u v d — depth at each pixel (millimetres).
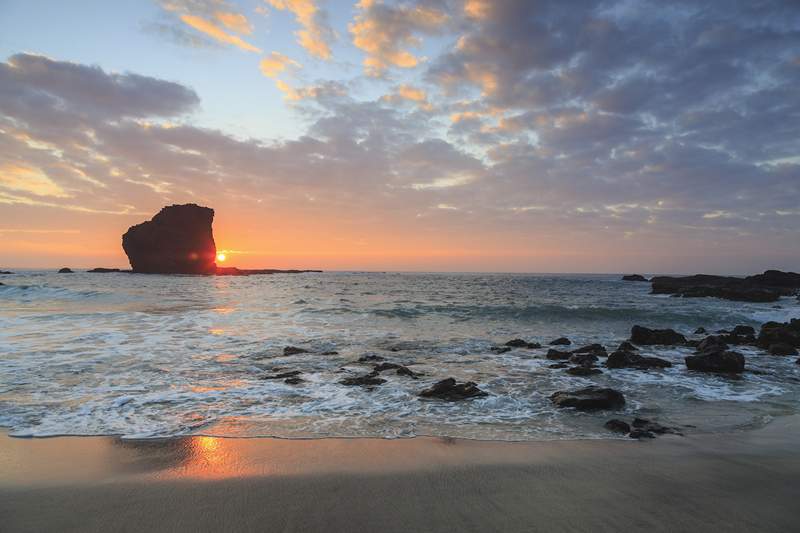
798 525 4043
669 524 4023
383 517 4098
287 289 45750
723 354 12062
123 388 8961
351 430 6793
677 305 33281
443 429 6922
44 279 58375
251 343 14656
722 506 4395
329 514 4148
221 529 3877
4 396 8227
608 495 4613
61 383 9203
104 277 68438
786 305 34812
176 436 6395
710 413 8094
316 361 12141
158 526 3926
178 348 13375
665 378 11047
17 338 14430
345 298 33656
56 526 3912
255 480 4906
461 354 13844
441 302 30750
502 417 7625
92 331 16078
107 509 4223
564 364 12398
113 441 6156
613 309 27000
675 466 5449
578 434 6773
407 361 12625
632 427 7109
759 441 6500
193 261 96438
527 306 28219
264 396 8656
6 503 4324
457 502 4414
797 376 11539
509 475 5113
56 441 6109
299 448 5988
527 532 3859
